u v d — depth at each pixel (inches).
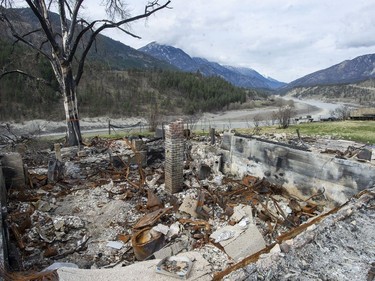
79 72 674.8
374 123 1279.5
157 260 181.8
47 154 540.1
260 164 378.3
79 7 657.0
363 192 251.4
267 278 149.4
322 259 168.7
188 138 623.8
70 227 264.1
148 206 296.2
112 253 231.6
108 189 355.6
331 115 2058.3
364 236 193.3
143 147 485.4
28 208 301.4
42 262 217.9
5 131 1184.8
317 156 315.9
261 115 2228.1
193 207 281.1
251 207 286.8
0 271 158.1
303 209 296.7
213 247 213.8
